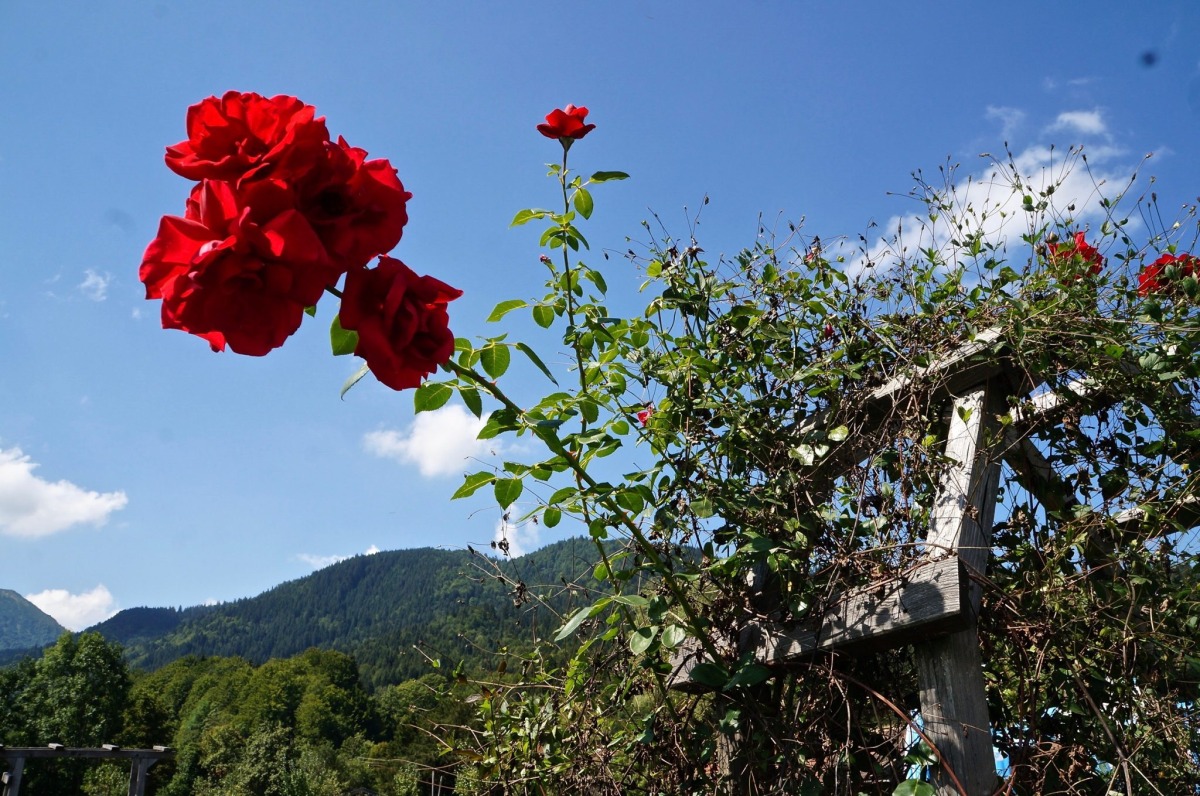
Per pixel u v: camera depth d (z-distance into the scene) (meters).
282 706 49.00
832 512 1.91
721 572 1.93
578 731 2.10
